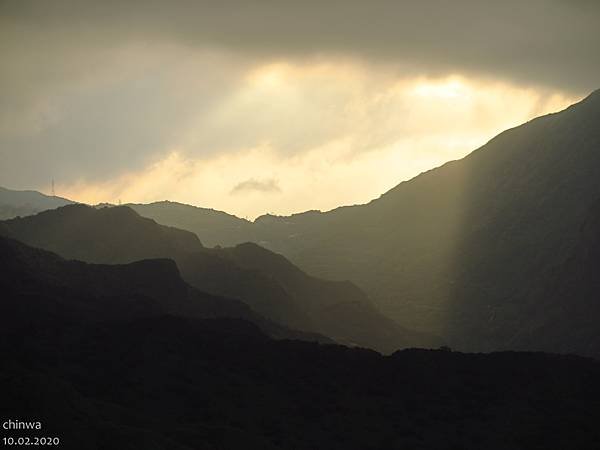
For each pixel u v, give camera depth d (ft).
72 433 387.75
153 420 437.99
